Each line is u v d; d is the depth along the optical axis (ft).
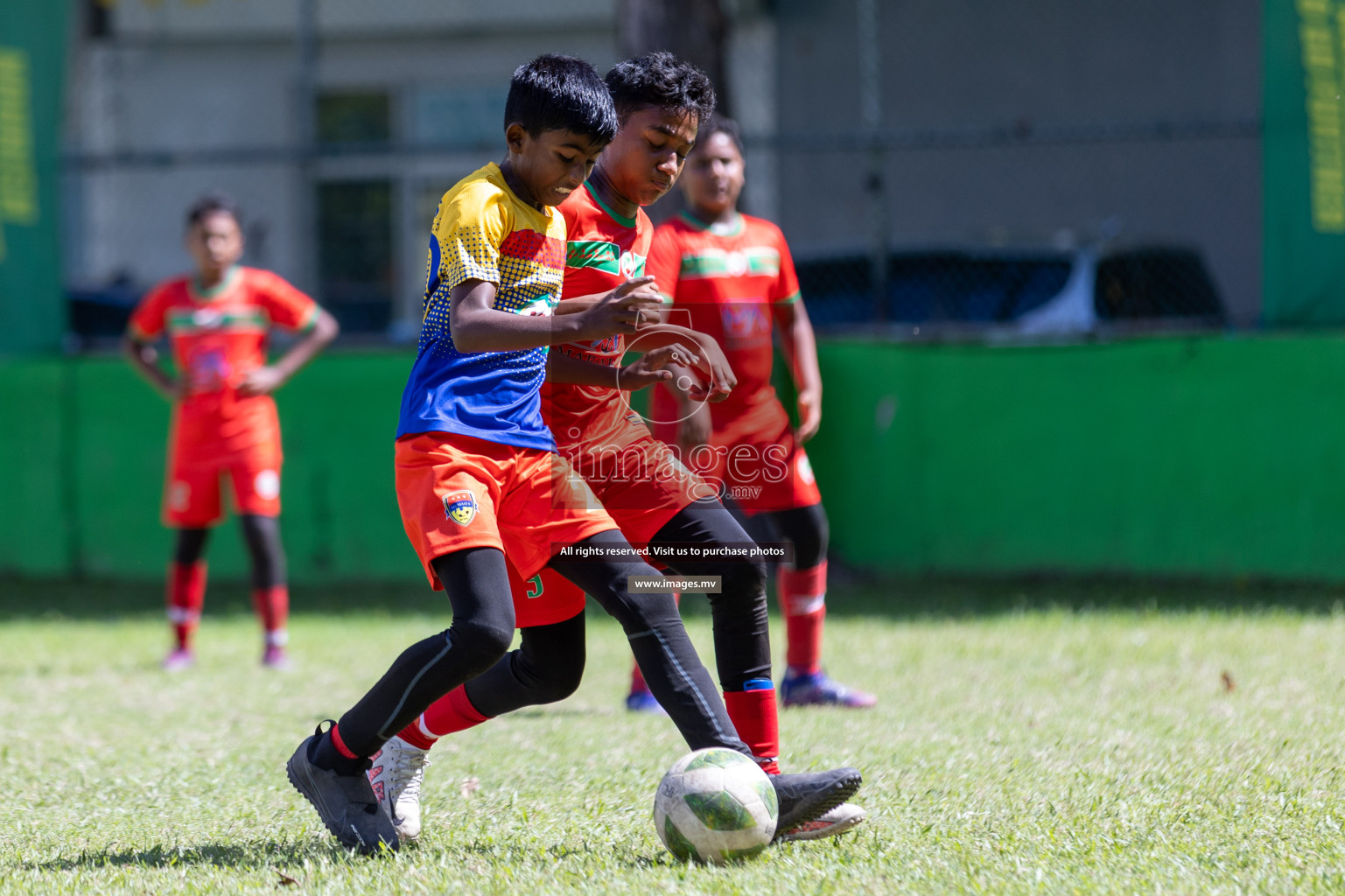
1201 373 96.27
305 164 114.32
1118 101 155.94
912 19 160.97
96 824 40.88
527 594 37.52
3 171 107.96
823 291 116.88
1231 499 95.76
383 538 109.40
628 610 35.58
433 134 174.40
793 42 162.61
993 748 48.47
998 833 36.78
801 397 58.70
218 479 76.74
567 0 171.22
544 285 36.42
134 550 112.06
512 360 36.19
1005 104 159.02
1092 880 31.71
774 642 78.33
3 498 113.60
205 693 67.15
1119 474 98.53
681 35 105.09
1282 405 94.22
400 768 39.32
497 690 38.73
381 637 85.46
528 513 35.81
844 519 105.40
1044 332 101.40
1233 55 151.74
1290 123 93.45
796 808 35.81
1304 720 52.01
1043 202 156.66
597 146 35.06
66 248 110.32
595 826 38.91
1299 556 94.02
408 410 35.83
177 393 76.95
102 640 86.74
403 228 153.07
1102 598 91.56
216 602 105.09
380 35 173.68
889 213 159.94
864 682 65.16
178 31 174.50
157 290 78.54
